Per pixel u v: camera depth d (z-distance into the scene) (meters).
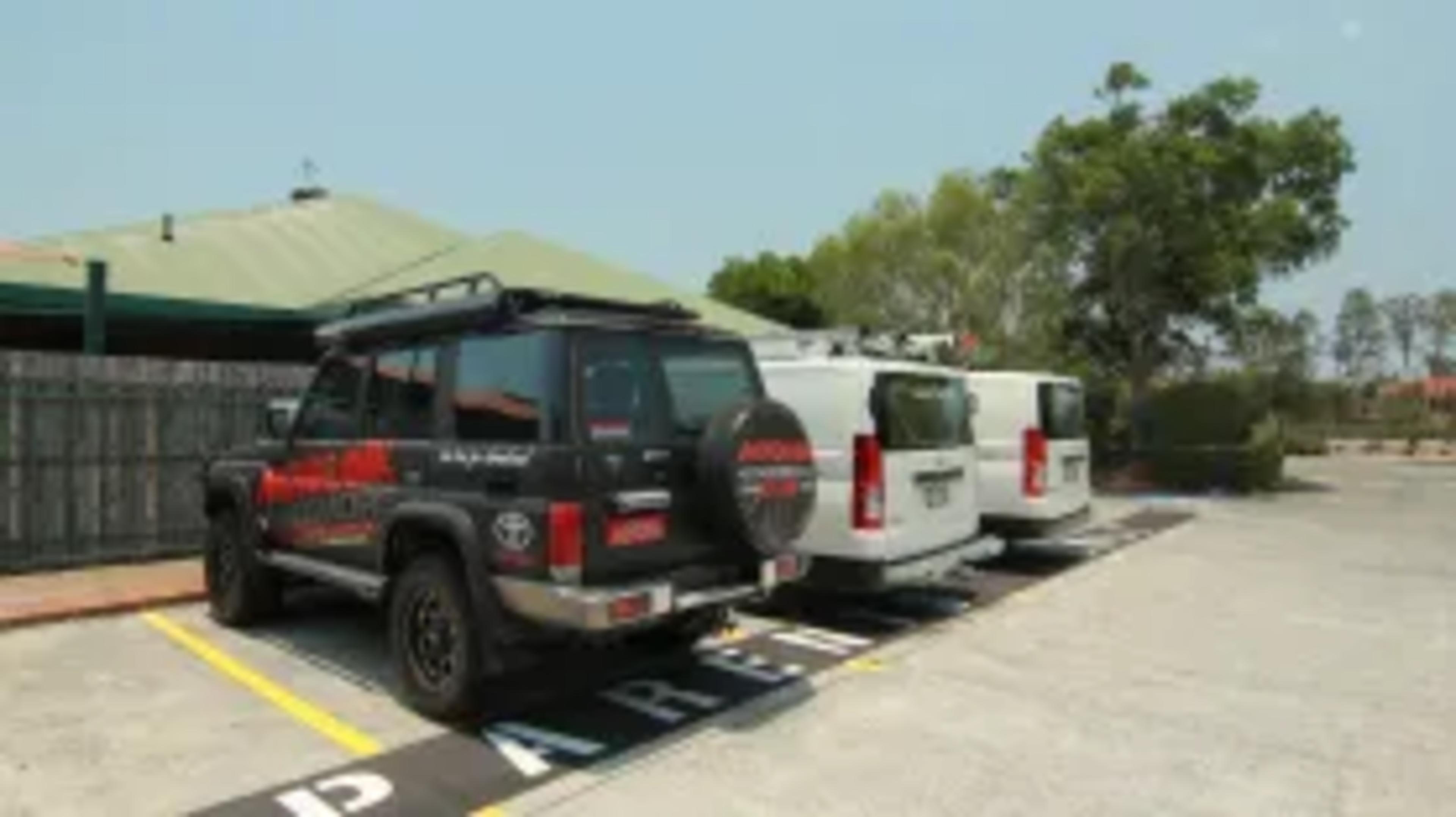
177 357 13.13
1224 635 7.41
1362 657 6.79
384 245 15.12
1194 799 4.38
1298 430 39.22
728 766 4.69
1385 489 21.50
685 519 5.27
